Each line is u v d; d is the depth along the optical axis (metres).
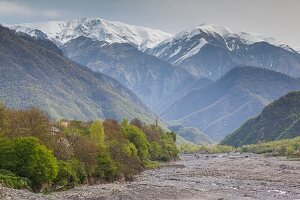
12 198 68.56
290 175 151.38
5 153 89.75
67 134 132.88
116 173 127.50
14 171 88.62
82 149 116.62
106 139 170.88
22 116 115.12
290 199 95.19
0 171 86.38
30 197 71.62
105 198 81.50
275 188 115.75
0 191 71.50
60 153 108.69
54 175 91.81
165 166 199.62
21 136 104.81
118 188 101.12
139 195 90.25
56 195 81.25
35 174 89.06
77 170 107.56
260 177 145.50
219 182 129.25
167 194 95.88
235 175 152.88
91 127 161.62
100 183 117.06
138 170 164.25
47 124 120.12
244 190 110.12
